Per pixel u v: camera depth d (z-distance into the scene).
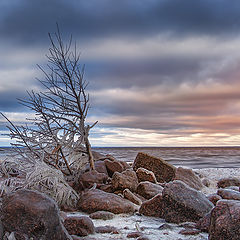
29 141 7.70
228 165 22.02
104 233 4.33
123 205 5.82
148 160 9.77
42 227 3.12
